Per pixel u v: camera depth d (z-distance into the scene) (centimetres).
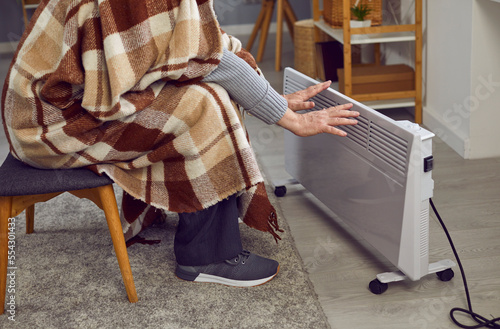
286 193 180
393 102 233
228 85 118
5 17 364
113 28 107
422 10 223
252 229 159
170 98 116
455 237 149
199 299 129
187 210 123
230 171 120
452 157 199
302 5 429
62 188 116
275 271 136
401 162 117
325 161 151
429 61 224
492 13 181
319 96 148
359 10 229
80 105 115
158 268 143
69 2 111
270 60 357
